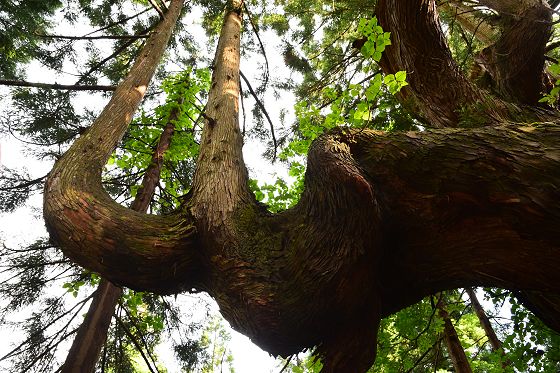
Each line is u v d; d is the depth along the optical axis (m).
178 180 6.11
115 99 3.42
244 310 1.85
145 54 4.31
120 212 2.14
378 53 2.39
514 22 3.60
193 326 5.46
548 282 1.52
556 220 1.38
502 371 4.22
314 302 1.70
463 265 1.75
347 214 1.69
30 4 7.34
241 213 2.17
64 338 4.25
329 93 3.26
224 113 3.32
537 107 3.18
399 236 1.85
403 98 3.68
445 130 1.86
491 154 1.58
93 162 2.59
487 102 2.96
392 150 1.87
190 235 2.10
